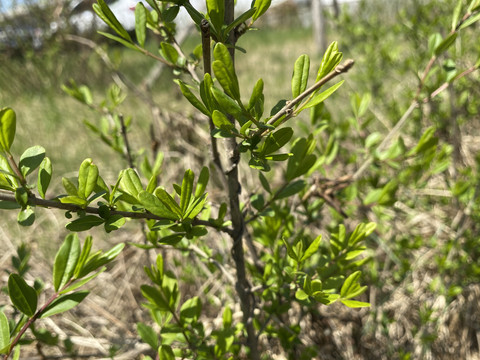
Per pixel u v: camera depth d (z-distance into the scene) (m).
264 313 0.50
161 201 0.22
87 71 1.82
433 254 0.64
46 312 0.23
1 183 0.21
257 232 0.40
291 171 0.30
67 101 1.51
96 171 0.21
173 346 0.38
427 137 0.43
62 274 0.24
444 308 0.54
